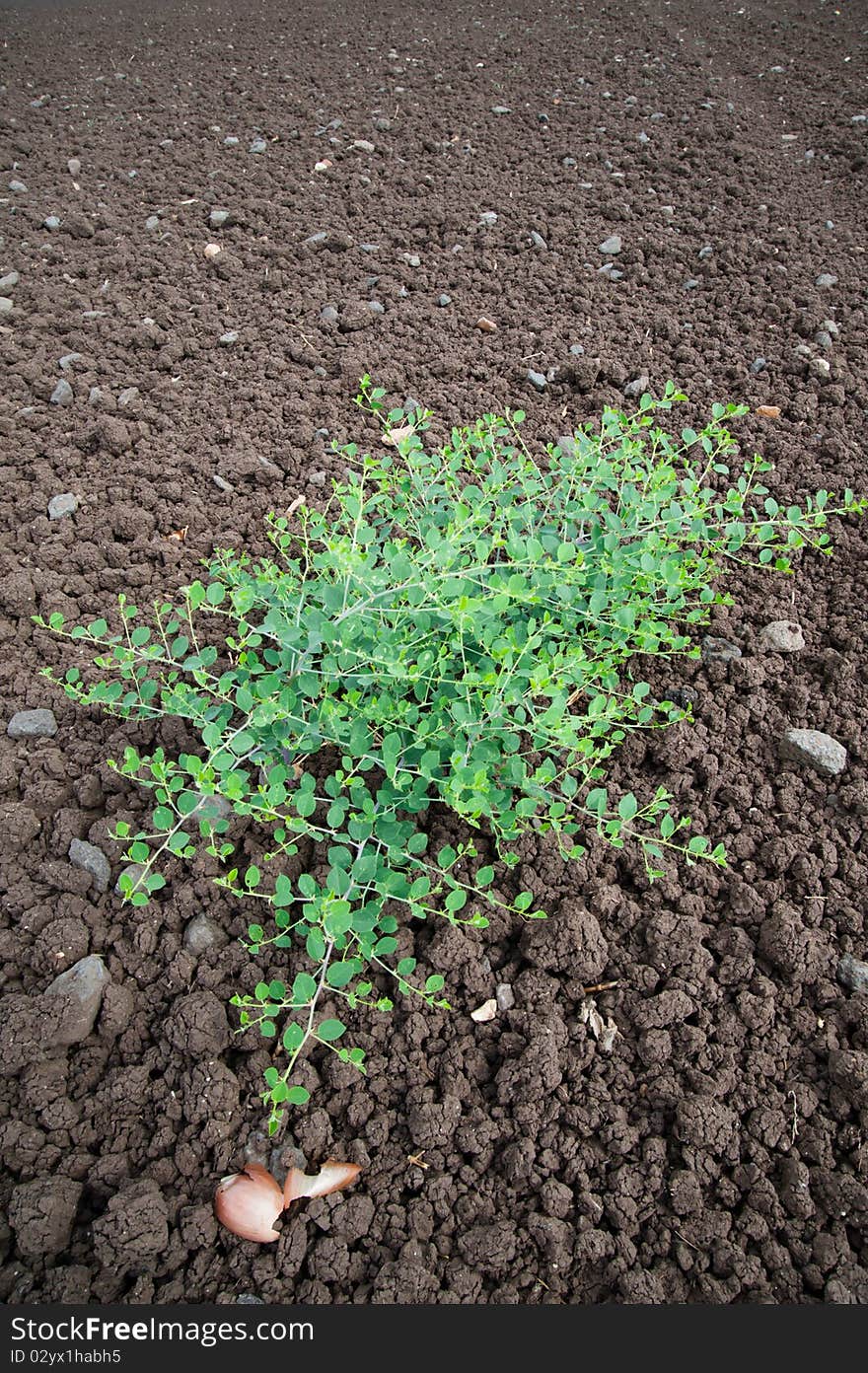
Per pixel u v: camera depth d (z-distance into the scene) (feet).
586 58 18.69
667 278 12.95
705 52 18.81
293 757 7.07
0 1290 5.15
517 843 6.94
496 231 13.64
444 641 7.24
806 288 12.51
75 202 14.07
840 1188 5.55
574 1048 6.14
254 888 6.63
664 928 6.56
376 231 13.62
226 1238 5.39
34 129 16.17
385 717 6.48
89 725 7.48
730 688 8.14
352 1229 5.43
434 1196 5.58
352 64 18.61
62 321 11.71
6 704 7.58
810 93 17.21
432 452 10.05
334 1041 6.07
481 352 11.57
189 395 10.80
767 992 6.34
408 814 7.02
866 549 9.40
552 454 8.73
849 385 11.14
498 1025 6.26
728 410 8.58
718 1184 5.66
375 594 6.70
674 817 7.34
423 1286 5.24
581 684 7.15
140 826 6.91
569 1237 5.44
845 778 7.59
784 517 9.51
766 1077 6.05
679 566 7.75
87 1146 5.67
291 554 9.00
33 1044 5.80
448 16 21.01
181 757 7.08
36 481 9.66
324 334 11.75
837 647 8.63
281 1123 5.75
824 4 20.72
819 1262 5.37
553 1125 5.80
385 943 5.79
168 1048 5.98
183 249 13.19
